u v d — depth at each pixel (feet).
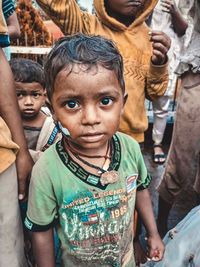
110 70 2.16
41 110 4.45
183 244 4.01
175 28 8.41
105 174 2.62
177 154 5.27
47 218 2.72
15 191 2.91
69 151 2.62
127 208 2.88
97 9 4.18
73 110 2.20
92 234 2.76
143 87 4.53
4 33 2.68
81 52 2.14
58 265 3.71
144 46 4.44
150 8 4.27
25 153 3.02
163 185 5.69
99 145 2.33
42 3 4.14
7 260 2.91
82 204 2.65
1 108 2.84
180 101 5.21
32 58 11.45
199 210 4.34
